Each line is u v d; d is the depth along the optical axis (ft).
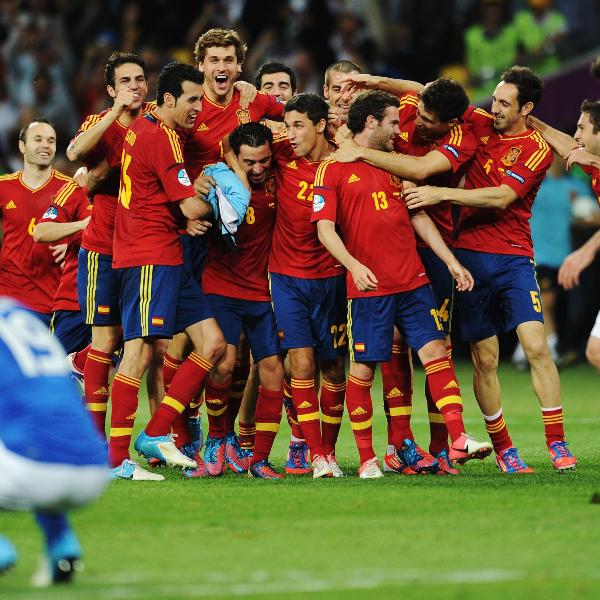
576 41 202.39
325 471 93.66
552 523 73.56
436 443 97.91
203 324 94.32
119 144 97.19
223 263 96.12
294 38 229.25
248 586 59.06
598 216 193.67
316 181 92.27
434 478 92.94
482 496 83.20
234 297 95.86
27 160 113.50
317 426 94.68
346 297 95.81
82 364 111.34
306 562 63.87
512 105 95.04
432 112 93.40
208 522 74.49
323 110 93.66
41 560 63.77
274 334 95.71
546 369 96.07
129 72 97.55
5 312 59.41
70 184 108.99
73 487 57.41
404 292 92.22
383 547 67.26
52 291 114.42
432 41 229.04
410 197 92.17
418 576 60.95
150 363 101.81
